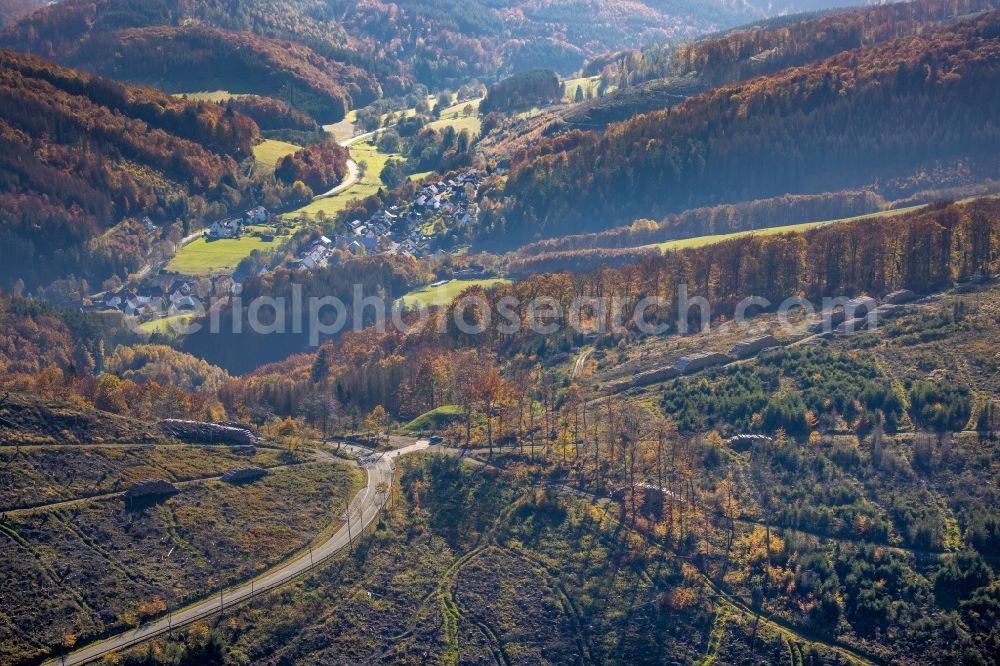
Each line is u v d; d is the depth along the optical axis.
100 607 181.75
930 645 180.12
